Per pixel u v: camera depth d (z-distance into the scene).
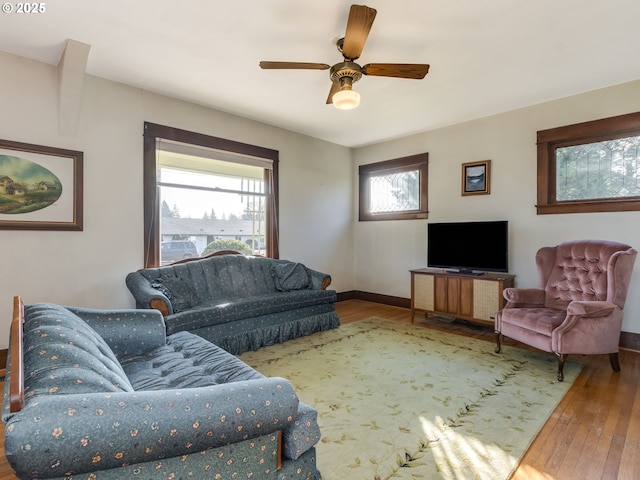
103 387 0.91
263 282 4.02
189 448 0.91
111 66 2.98
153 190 3.53
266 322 3.41
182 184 3.92
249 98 3.67
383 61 2.86
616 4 2.13
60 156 2.97
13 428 0.71
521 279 3.90
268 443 1.17
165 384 1.53
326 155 5.34
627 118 3.22
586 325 2.57
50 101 2.93
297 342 3.48
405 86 3.35
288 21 2.32
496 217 4.11
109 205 3.26
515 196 3.95
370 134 5.00
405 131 4.85
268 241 4.64
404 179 5.14
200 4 2.15
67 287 3.03
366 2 2.11
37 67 2.87
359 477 1.52
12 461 0.70
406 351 3.20
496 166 4.11
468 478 1.52
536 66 2.95
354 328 4.00
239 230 4.45
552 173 3.74
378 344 3.40
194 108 3.82
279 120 4.39
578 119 3.52
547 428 1.92
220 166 4.26
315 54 2.76
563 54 2.75
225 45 2.63
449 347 3.31
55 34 2.50
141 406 0.85
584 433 1.86
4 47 2.68
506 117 4.03
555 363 2.90
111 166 3.26
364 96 3.60
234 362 1.80
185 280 3.46
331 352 3.17
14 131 2.78
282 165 4.75
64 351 1.00
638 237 3.17
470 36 2.49
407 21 2.30
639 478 1.51
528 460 1.64
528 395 2.31
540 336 2.72
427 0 2.09
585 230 3.46
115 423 0.79
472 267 4.03
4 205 2.73
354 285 5.79
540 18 2.28
